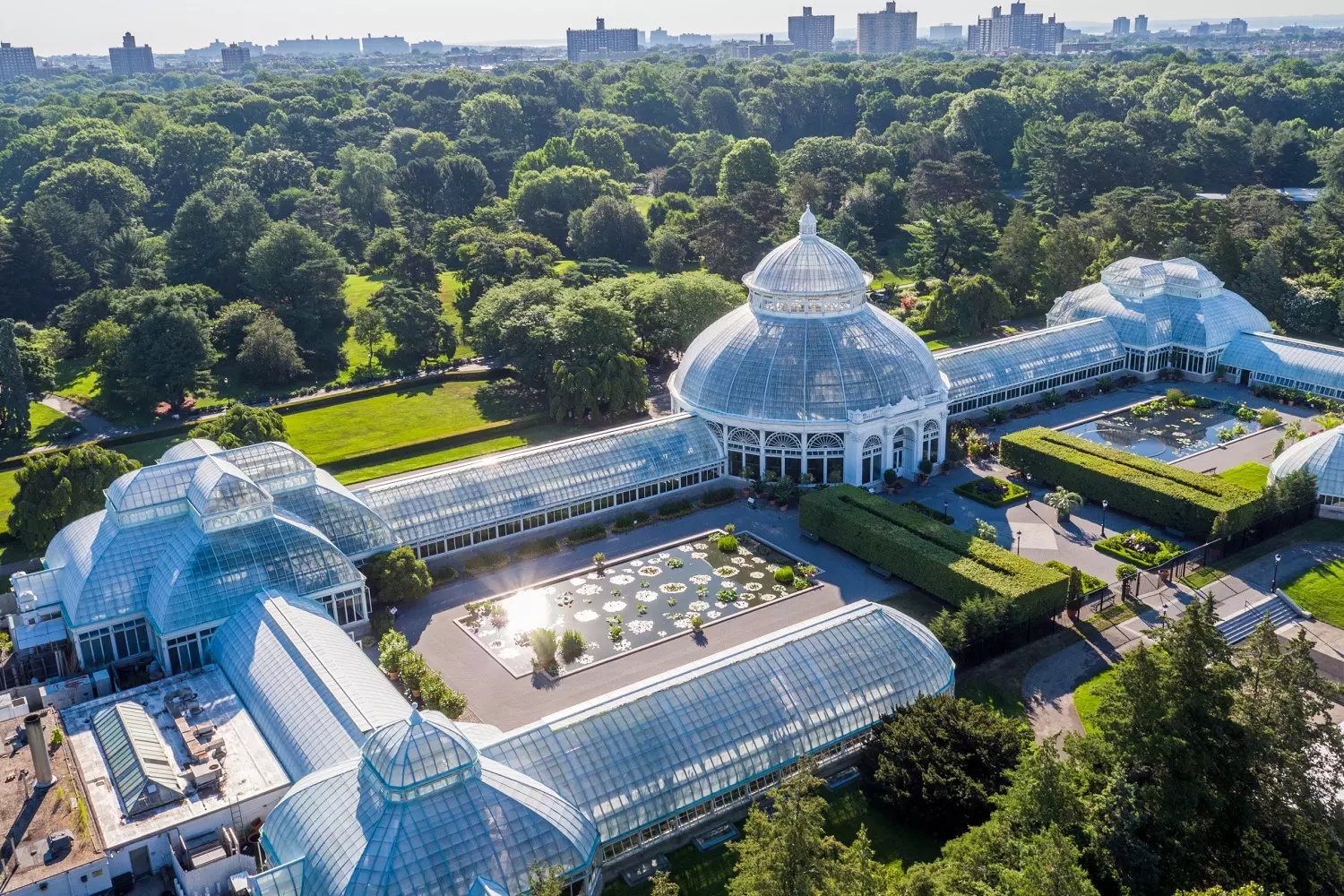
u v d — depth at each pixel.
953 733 91.38
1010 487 158.00
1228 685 78.62
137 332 199.25
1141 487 145.88
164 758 90.50
